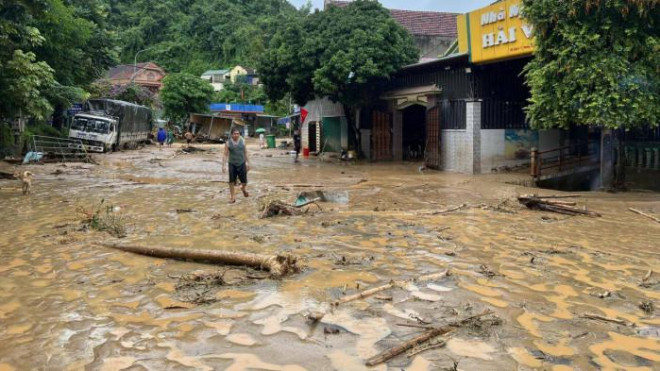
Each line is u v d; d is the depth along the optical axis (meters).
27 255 6.84
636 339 4.25
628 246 7.49
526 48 15.59
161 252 6.72
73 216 9.77
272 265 5.88
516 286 5.60
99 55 31.94
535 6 13.28
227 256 6.30
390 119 24.39
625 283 5.75
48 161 22.45
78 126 29.28
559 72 13.08
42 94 23.62
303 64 23.08
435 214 10.23
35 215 9.88
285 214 9.98
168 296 5.24
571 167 17.73
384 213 10.29
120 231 8.17
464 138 19.00
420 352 3.96
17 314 4.77
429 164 21.09
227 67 87.00
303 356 3.91
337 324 4.50
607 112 12.45
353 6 23.80
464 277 5.90
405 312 4.79
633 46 12.41
